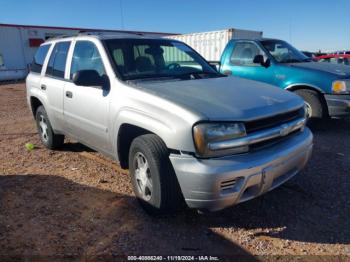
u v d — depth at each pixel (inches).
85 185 169.8
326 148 218.5
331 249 115.6
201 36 588.7
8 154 224.8
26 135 275.4
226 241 121.3
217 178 109.8
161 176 122.4
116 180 175.3
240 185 113.6
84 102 165.8
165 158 122.7
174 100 123.6
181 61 180.4
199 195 113.3
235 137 114.9
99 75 153.6
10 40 978.7
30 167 198.1
